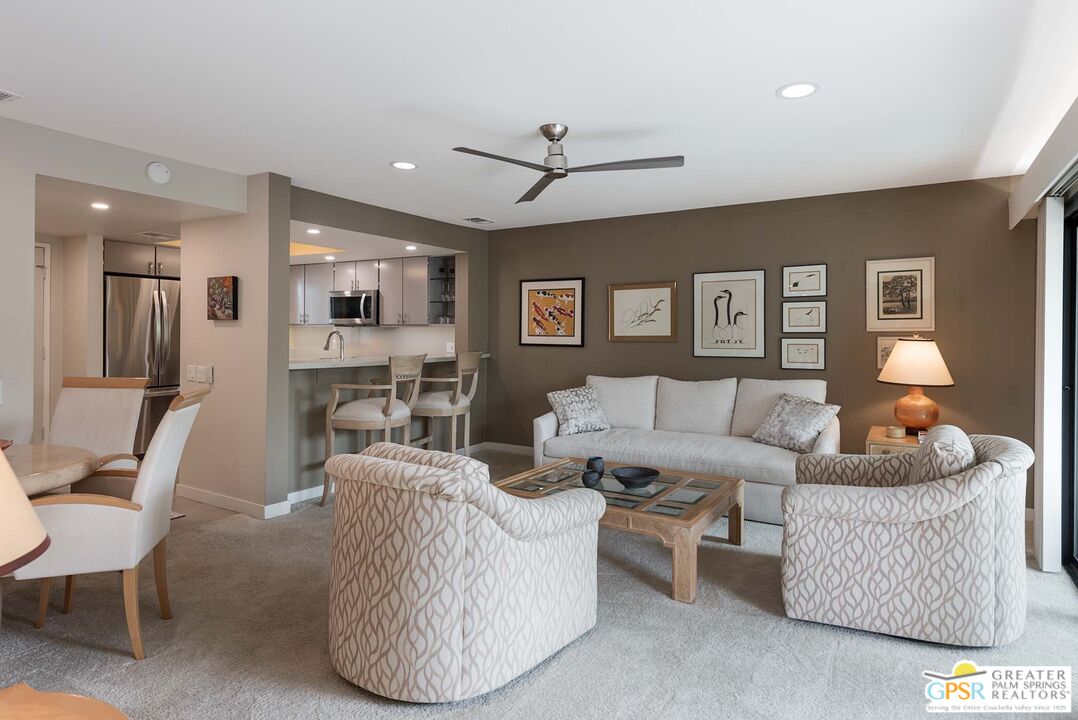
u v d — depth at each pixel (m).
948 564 2.52
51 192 3.79
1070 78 2.74
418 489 2.07
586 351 6.18
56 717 1.24
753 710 2.13
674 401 5.27
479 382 6.73
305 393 4.90
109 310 5.75
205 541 3.87
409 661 2.11
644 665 2.42
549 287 6.37
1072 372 3.52
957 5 2.14
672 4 2.14
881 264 4.79
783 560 2.84
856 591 2.67
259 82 2.80
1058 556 3.38
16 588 3.14
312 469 4.97
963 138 3.56
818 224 5.02
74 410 3.32
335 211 5.04
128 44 2.44
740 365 5.38
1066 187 3.17
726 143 3.67
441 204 5.35
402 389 5.71
